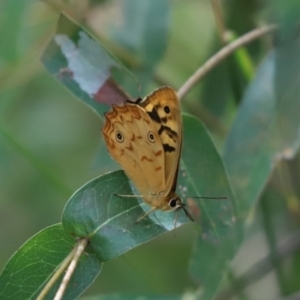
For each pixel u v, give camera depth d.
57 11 0.82
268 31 0.78
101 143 0.81
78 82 0.76
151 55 0.82
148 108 0.73
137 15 0.83
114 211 0.73
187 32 0.87
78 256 0.72
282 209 0.83
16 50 0.83
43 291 0.71
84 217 0.73
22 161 0.88
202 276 0.76
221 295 0.82
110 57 0.76
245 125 0.78
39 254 0.72
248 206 0.77
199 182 0.75
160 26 0.82
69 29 0.76
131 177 0.73
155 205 0.73
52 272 0.72
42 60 0.76
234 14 0.83
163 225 0.73
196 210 0.75
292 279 0.83
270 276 0.87
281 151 0.77
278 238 0.84
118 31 0.83
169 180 0.73
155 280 0.84
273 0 0.78
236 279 0.82
